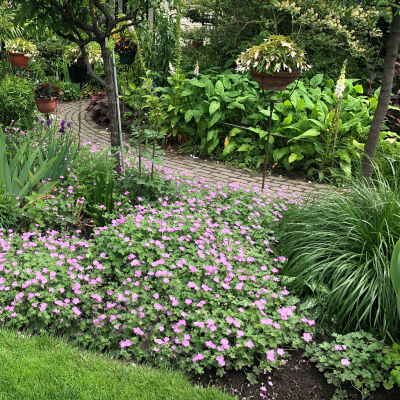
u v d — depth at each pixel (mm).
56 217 4266
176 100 7723
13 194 4383
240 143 7344
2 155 4461
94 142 7688
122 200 4562
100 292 3254
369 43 8734
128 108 8469
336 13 7820
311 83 7938
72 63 7348
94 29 4676
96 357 2842
